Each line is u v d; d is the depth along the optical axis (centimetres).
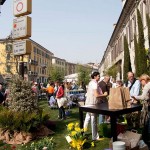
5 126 781
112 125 530
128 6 2539
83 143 643
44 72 8531
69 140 661
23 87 848
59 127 937
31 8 938
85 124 739
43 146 641
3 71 4912
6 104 985
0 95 1160
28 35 923
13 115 788
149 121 624
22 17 929
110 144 556
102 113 558
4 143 757
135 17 2366
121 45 3356
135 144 535
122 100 560
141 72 1680
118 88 562
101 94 736
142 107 628
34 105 849
